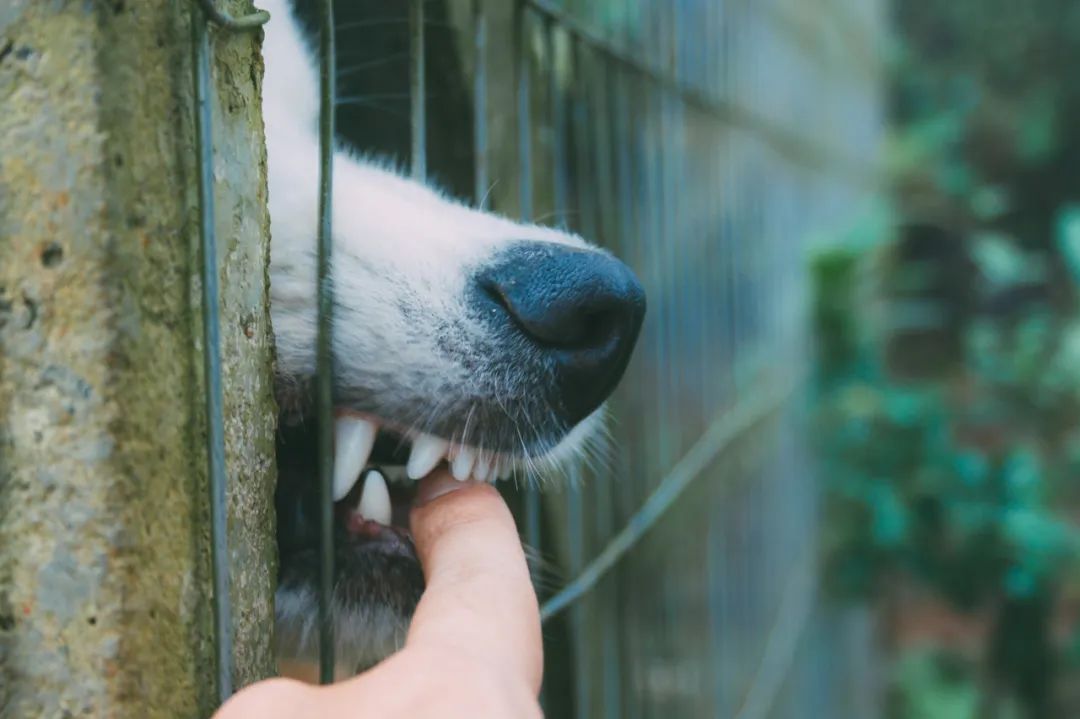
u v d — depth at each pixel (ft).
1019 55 7.43
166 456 0.56
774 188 2.53
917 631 3.84
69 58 0.53
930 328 5.09
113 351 0.54
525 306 0.81
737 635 2.01
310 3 1.13
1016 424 3.27
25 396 0.55
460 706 0.50
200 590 0.57
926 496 2.59
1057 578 2.71
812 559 2.87
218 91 0.58
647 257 1.36
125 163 0.54
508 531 0.66
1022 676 2.68
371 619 0.84
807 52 3.38
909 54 7.63
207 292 0.56
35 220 0.54
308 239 0.82
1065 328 3.50
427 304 0.81
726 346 1.89
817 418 2.80
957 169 5.98
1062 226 3.75
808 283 2.88
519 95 0.95
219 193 0.58
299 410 0.82
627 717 1.33
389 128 1.19
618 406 1.34
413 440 0.82
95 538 0.54
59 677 0.55
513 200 1.22
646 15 1.33
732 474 1.98
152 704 0.55
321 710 0.50
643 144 1.31
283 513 0.83
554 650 1.22
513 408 0.81
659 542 1.52
